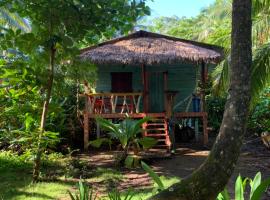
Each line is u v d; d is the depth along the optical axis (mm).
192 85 15742
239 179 4680
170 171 9984
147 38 15312
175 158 11828
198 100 14750
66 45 7953
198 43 15219
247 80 3939
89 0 7645
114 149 13516
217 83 11336
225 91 10898
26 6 7738
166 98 13555
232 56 4004
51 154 11469
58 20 7770
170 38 15461
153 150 12414
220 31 20109
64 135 13703
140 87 15867
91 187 8383
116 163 10883
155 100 15836
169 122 13422
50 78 8516
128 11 7871
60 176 9375
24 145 10125
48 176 9195
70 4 7613
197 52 13531
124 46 14289
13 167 10070
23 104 9289
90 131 14820
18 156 10711
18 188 8180
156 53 13438
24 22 22078
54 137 9367
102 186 8539
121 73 15914
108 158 11945
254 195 3996
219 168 3805
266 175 9273
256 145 13852
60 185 8492
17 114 9734
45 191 7980
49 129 12703
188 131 15234
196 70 15703
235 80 3951
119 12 7859
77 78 9062
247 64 3947
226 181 3818
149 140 11266
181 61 13234
